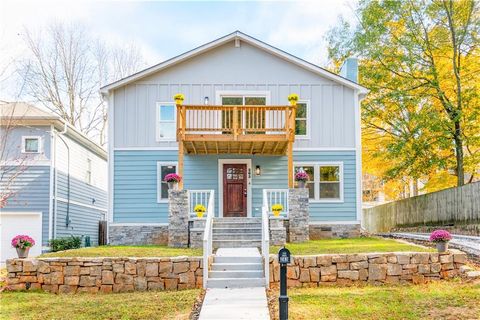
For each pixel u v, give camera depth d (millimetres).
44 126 18078
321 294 9484
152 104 17438
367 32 22156
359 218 17359
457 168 21219
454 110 20500
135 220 17062
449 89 21719
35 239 17547
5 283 11539
